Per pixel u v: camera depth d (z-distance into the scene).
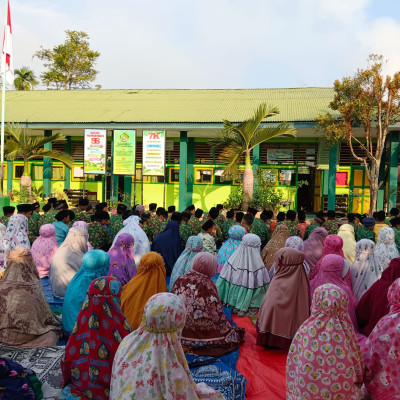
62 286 6.66
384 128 14.70
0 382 3.46
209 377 4.18
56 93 23.31
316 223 9.78
